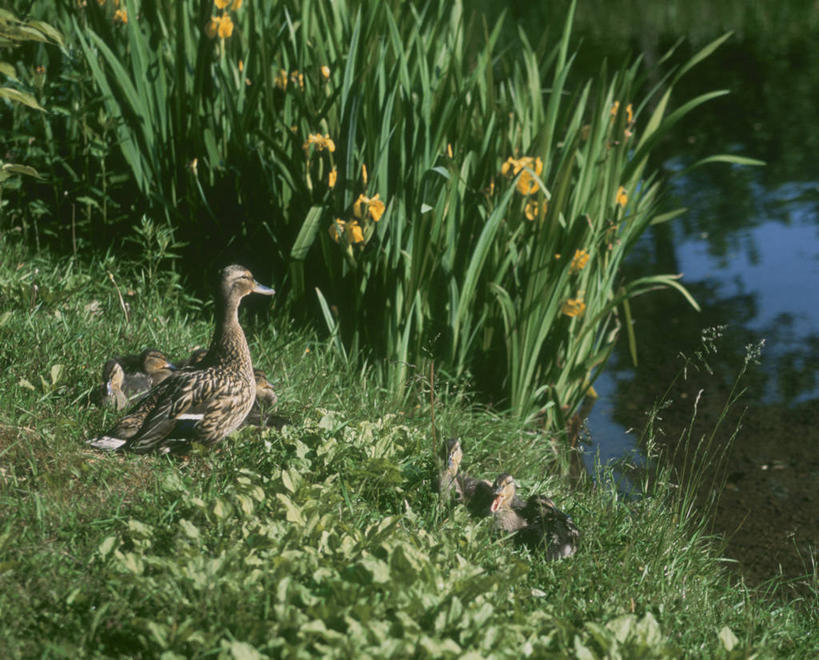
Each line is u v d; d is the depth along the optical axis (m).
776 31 44.47
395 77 11.89
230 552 6.72
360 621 5.91
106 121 13.54
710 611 8.25
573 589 7.91
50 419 8.98
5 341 10.39
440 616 6.00
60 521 7.42
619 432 13.14
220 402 9.07
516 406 12.35
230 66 13.70
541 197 12.35
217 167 13.72
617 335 15.92
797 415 13.54
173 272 13.13
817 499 11.70
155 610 6.23
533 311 12.07
